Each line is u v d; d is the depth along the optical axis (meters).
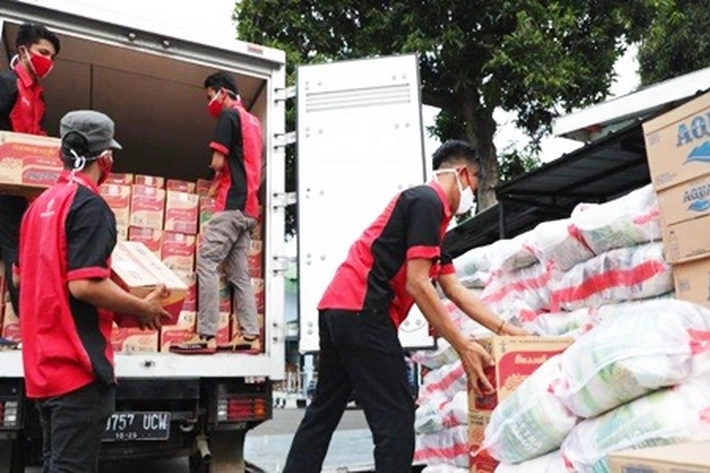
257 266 4.23
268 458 4.93
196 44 4.18
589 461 1.75
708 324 1.72
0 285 3.46
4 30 3.86
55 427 1.98
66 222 2.05
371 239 2.36
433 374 3.74
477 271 3.70
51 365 2.00
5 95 3.48
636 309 1.87
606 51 8.62
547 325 3.03
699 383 1.66
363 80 4.19
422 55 8.59
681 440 1.55
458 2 8.34
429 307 2.22
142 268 2.44
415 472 3.85
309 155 4.11
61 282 2.03
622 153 4.55
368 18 8.90
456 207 2.44
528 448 1.98
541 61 8.01
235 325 4.05
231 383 3.73
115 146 2.31
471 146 2.48
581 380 1.80
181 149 5.86
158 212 4.07
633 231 2.68
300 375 14.37
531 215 6.14
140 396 3.44
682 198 2.49
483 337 2.44
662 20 9.49
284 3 8.87
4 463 3.22
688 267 2.47
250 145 4.07
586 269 2.89
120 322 2.33
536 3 8.22
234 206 3.95
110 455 3.44
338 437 5.96
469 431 2.40
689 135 2.50
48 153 3.23
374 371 2.25
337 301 2.31
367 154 4.08
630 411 1.70
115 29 3.98
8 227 3.42
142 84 4.87
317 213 4.02
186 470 4.46
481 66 8.61
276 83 4.43
